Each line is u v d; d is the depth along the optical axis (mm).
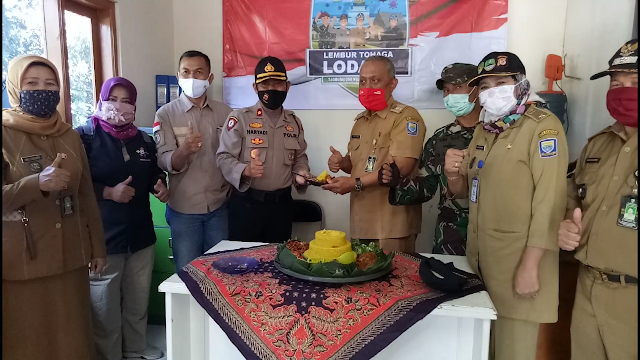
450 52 3004
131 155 2295
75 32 2561
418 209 2438
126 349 2518
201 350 1745
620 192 1400
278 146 2457
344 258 1546
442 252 2223
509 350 1620
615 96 1375
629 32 2016
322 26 3131
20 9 2234
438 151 2277
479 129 1763
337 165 2477
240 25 3244
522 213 1530
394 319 1350
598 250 1436
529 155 1514
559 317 2041
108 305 2303
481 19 2939
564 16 2840
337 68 3152
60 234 1699
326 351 1337
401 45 3055
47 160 1688
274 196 2426
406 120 2207
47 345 1712
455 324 1562
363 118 2414
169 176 2572
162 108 2572
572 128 2660
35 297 1656
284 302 1429
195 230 2584
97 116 2252
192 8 3326
